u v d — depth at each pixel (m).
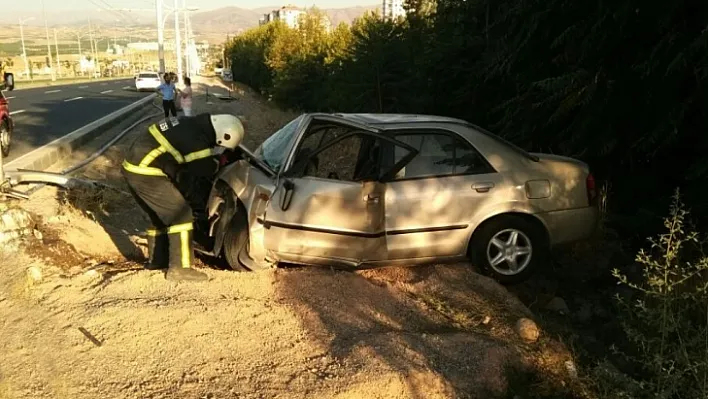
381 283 5.36
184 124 5.29
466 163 5.62
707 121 6.93
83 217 7.24
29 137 15.17
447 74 14.12
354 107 19.19
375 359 3.96
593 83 7.39
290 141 5.64
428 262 5.61
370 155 5.59
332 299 4.87
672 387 3.51
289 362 3.99
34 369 3.86
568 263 6.48
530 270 5.72
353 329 4.45
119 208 8.23
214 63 160.12
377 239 5.38
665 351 3.91
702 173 6.65
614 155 8.27
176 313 4.50
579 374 4.20
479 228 5.61
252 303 4.73
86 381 3.74
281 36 46.84
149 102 32.31
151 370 3.86
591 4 7.86
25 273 5.16
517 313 5.04
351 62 19.81
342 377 3.79
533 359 4.27
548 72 9.21
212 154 5.38
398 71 17.91
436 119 5.78
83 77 102.69
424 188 5.45
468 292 5.28
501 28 10.75
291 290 5.02
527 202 5.60
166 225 5.25
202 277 5.14
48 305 4.73
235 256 5.60
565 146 8.20
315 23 42.78
